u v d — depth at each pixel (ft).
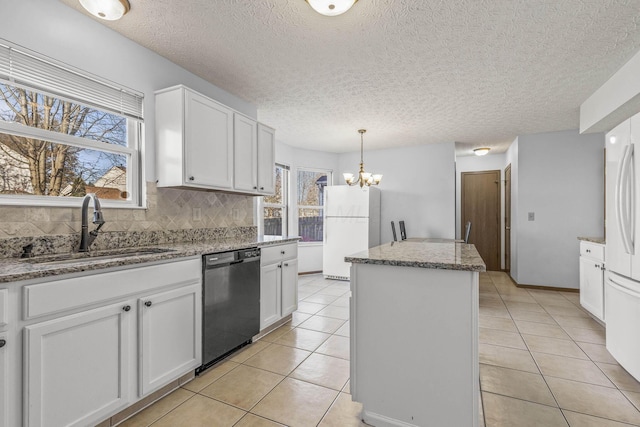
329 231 17.70
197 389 6.36
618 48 7.53
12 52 5.32
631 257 6.70
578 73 8.84
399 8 6.07
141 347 5.43
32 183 5.89
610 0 5.84
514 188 16.53
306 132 15.10
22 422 3.98
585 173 14.44
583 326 10.15
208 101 7.99
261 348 8.38
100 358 4.83
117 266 5.05
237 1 5.90
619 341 7.12
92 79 6.44
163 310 5.88
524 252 15.52
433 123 13.56
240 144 9.15
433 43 7.34
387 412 5.27
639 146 6.44
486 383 6.71
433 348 4.99
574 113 12.21
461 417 4.82
